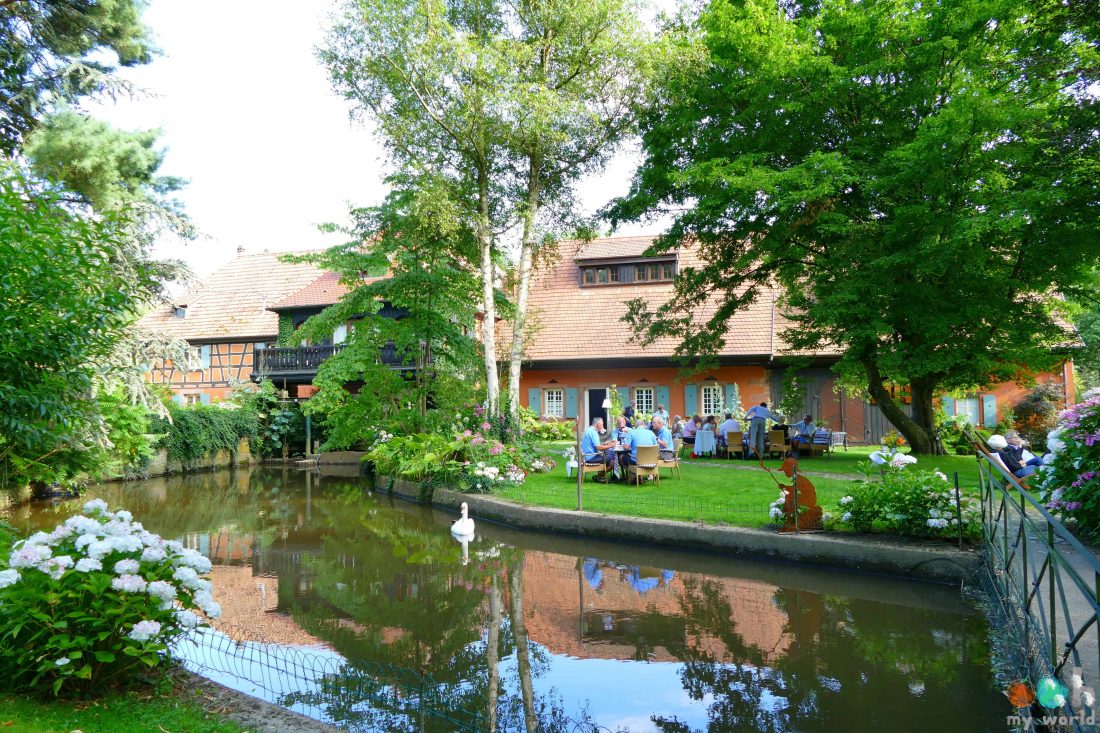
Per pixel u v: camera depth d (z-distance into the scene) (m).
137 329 11.41
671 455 13.66
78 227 6.39
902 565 7.18
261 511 13.26
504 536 10.29
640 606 6.73
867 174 13.72
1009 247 14.12
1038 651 4.23
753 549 8.20
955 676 4.84
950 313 14.02
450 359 17.25
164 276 11.55
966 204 13.45
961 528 7.28
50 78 12.57
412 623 6.32
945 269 13.04
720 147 15.78
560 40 14.66
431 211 14.23
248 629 6.07
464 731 4.12
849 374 16.92
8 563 3.96
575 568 8.31
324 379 16.80
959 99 11.55
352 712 4.35
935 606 6.42
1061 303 17.38
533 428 25.08
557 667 5.23
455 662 5.34
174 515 12.77
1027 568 5.06
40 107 12.20
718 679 4.94
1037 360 14.79
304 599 7.12
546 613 6.59
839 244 14.49
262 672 4.93
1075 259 13.32
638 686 4.85
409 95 14.83
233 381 26.77
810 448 17.73
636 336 19.56
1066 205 12.59
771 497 10.62
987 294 14.10
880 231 14.17
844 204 15.34
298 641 5.77
